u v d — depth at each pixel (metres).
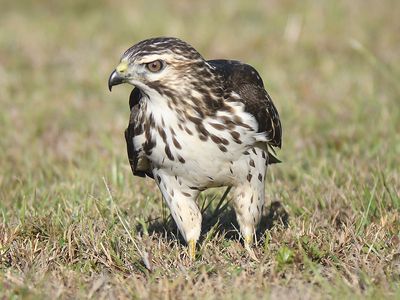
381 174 11.97
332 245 9.76
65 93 19.20
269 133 9.75
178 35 23.59
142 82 9.19
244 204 9.89
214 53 22.09
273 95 18.14
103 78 20.34
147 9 27.00
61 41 23.78
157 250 9.97
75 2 28.17
